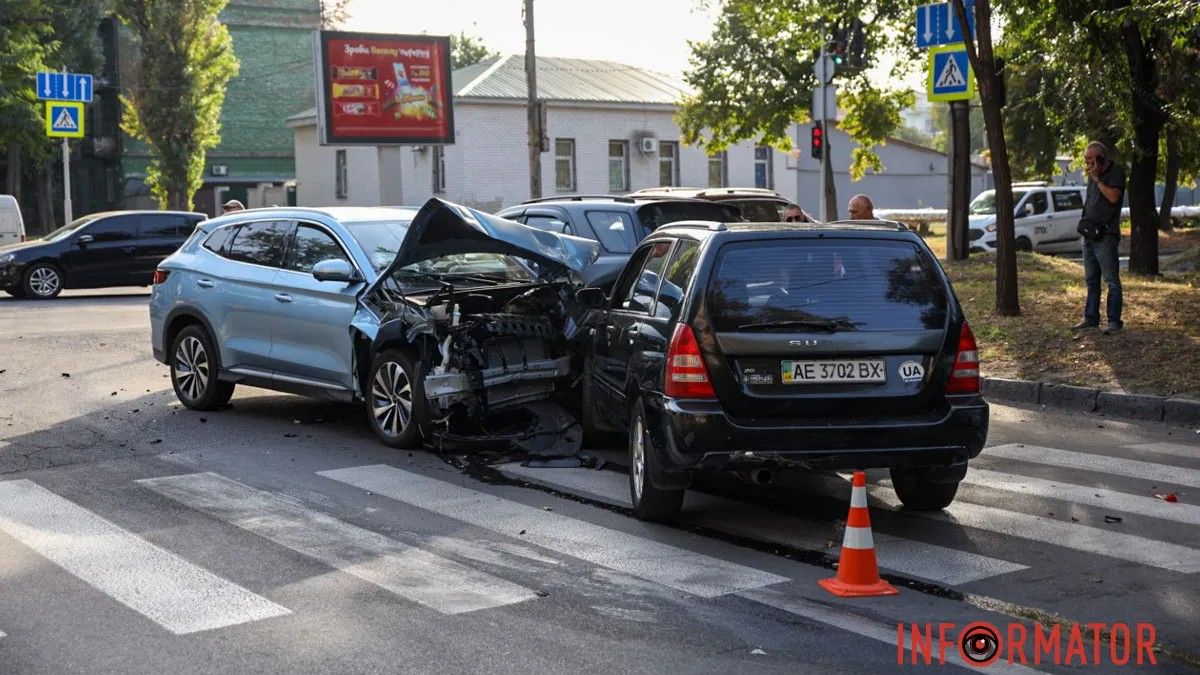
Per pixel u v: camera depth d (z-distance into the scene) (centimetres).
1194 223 4303
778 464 654
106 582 602
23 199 6012
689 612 549
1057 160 4559
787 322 660
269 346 1062
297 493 802
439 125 4059
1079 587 586
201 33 5028
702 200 1337
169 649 505
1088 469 853
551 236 973
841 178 5562
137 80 5034
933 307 675
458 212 899
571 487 816
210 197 6244
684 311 673
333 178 4816
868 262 682
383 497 790
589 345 890
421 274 993
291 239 1073
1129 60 1761
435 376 912
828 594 576
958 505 754
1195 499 765
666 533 695
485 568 623
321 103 3881
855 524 583
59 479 852
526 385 962
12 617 550
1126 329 1287
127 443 985
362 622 538
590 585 592
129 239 2544
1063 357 1218
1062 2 1709
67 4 5697
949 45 1634
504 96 4156
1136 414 1058
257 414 1122
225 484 831
